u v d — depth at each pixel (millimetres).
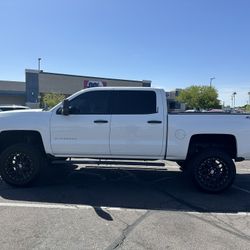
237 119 7160
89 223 5359
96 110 7406
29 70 48312
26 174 7395
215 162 7164
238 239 4832
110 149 7348
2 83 49500
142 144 7266
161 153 7293
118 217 5676
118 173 9078
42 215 5688
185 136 7195
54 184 7801
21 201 6465
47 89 49906
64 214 5766
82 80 52625
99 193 7129
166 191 7375
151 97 7355
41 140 7602
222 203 6586
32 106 45562
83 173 8984
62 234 4891
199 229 5195
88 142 7355
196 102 69125
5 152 7375
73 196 6867
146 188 7609
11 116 7441
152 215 5812
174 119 7230
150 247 4508
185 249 4465
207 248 4508
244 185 8062
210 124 7168
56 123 7383
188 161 7496
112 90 7434
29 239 4699
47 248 4426
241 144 7145
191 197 6953
